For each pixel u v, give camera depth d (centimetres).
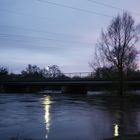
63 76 11438
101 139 2508
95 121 3697
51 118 4000
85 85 10844
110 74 9244
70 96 9494
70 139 2541
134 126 3262
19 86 12638
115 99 7962
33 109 5266
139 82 9562
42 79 11669
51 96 9562
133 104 6494
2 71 15600
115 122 3603
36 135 2734
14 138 2605
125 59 8950
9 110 5059
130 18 9125
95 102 7044
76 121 3697
